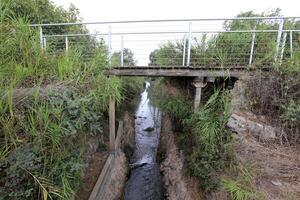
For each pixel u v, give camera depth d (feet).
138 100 41.50
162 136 22.94
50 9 21.76
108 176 14.79
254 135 12.00
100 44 16.57
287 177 9.48
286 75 12.51
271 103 12.72
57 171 8.13
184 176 14.10
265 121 12.41
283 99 12.37
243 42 15.85
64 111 8.73
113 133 16.94
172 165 16.61
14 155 6.81
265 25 17.22
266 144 11.44
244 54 15.29
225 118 12.17
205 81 15.58
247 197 8.82
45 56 11.60
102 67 14.69
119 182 16.15
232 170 10.68
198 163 12.50
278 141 11.59
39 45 11.60
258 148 11.12
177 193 13.87
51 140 7.91
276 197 8.61
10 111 6.80
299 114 11.26
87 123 11.34
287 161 10.26
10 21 10.80
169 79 23.08
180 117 18.22
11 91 7.18
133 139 24.84
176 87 21.72
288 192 8.73
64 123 8.43
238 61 15.47
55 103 8.48
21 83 9.39
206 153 11.89
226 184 9.84
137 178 18.69
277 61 13.30
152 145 24.91
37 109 7.94
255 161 10.38
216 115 13.20
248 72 14.15
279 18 13.58
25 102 8.02
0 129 6.98
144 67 15.49
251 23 18.03
